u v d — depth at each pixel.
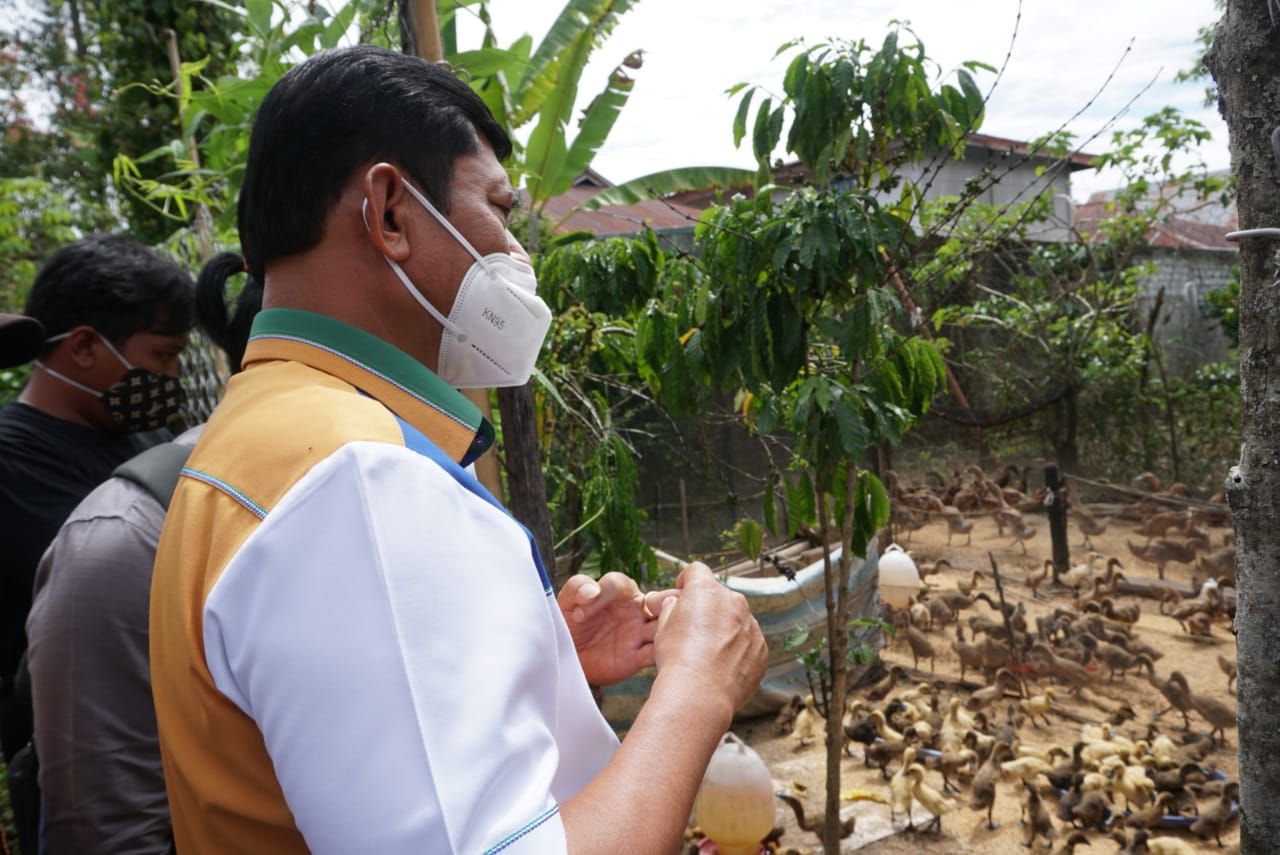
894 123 4.29
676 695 1.07
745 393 5.44
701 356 4.24
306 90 1.11
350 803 0.78
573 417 5.25
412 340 1.20
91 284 2.55
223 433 1.02
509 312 1.22
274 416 0.99
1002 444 15.98
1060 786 6.45
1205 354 18.78
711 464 6.81
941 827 6.22
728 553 8.76
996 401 15.83
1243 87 2.12
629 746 1.00
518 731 0.84
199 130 9.48
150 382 2.70
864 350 3.88
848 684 8.34
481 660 0.85
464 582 0.88
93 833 1.83
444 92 1.18
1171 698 7.59
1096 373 14.95
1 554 2.53
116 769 1.85
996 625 9.16
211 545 0.93
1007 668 8.38
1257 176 2.12
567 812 0.89
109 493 2.04
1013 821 6.30
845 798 6.57
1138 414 15.30
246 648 0.85
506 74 5.96
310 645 0.82
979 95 4.18
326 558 0.85
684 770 0.99
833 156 4.16
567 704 1.11
